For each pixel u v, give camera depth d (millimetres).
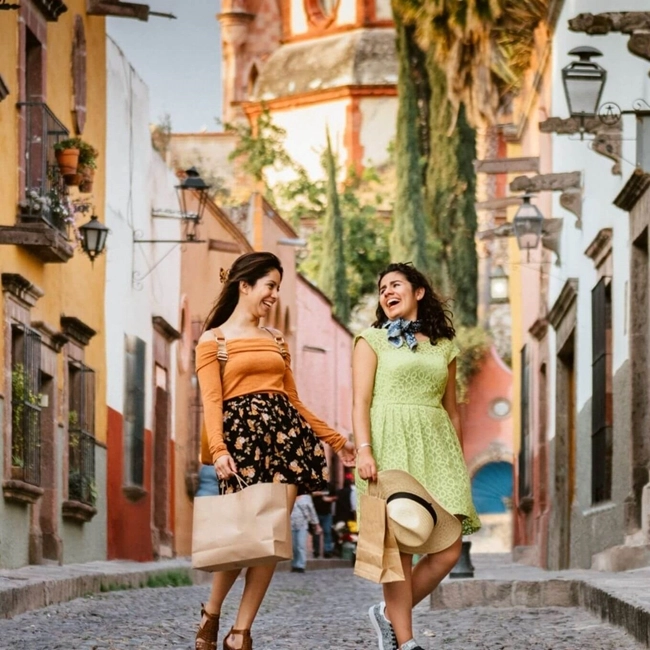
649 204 17578
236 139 72500
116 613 14938
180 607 16312
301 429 9211
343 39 82688
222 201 63781
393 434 8812
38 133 20562
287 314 50156
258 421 9062
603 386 21031
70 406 23000
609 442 20703
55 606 15430
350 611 15906
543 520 27828
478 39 30062
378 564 8531
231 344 9203
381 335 9000
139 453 27703
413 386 8883
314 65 82812
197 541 8773
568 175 23781
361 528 8672
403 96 61844
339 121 81688
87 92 24438
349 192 74188
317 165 82125
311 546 43250
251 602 9109
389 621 8859
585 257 23094
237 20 86000
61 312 22188
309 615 15234
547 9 27062
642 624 10250
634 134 19094
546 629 12234
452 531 8797
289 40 84938
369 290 72688
